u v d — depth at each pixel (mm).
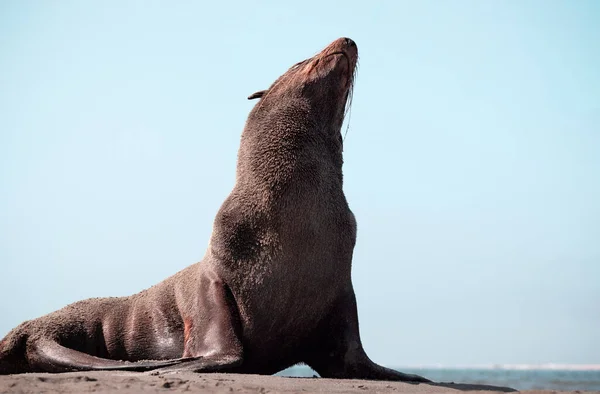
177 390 9508
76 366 13914
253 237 13227
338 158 14398
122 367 12773
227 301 13180
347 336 13703
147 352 14891
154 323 14914
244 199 13453
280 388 10383
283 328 13359
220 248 13414
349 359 13609
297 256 13000
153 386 9773
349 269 13797
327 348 13953
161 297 15055
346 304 13828
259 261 13094
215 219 13805
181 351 14531
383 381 12570
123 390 9305
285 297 13070
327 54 14008
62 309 15672
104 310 15555
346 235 13562
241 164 14000
